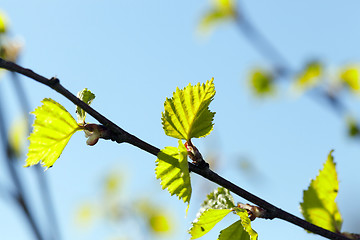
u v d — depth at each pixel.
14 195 0.60
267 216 0.52
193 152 0.52
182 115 0.52
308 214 0.55
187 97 0.52
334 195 0.55
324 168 0.56
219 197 0.53
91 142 0.51
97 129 0.51
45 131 0.51
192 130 0.52
